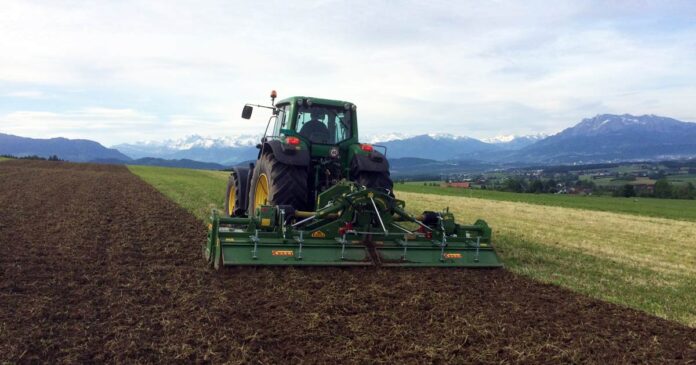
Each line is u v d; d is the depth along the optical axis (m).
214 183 34.19
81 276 6.77
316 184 8.95
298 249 7.29
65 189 22.52
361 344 4.81
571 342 5.13
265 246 7.18
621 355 4.88
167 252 8.51
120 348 4.45
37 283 6.35
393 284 6.82
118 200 18.12
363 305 5.89
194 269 7.25
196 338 4.74
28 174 33.62
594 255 10.95
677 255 11.76
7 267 7.11
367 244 7.62
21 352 4.27
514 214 21.55
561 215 22.48
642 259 10.83
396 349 4.74
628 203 40.72
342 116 9.29
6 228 10.64
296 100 9.02
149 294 6.03
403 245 7.68
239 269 7.07
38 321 5.02
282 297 6.06
